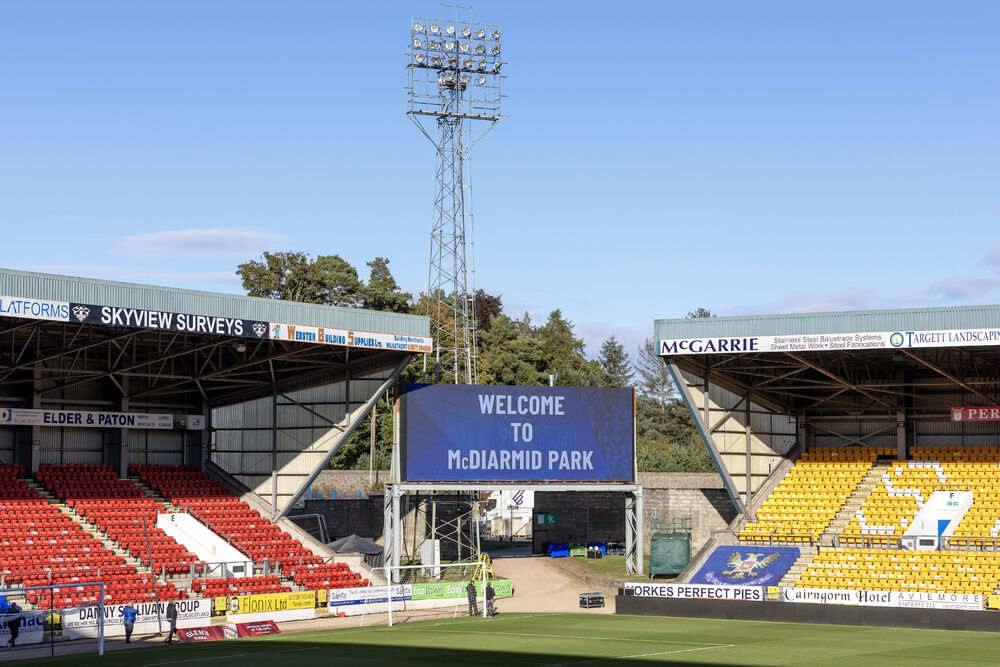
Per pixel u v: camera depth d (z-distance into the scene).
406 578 69.31
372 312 64.50
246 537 65.75
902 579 58.56
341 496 91.62
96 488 65.75
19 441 65.25
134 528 62.31
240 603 55.50
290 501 68.94
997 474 67.69
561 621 57.09
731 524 69.44
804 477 72.25
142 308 54.50
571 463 70.94
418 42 84.94
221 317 57.44
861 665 39.78
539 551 83.25
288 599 57.50
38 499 62.19
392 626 55.28
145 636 51.09
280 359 67.38
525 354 142.75
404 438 68.31
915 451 71.94
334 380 68.31
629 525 72.38
